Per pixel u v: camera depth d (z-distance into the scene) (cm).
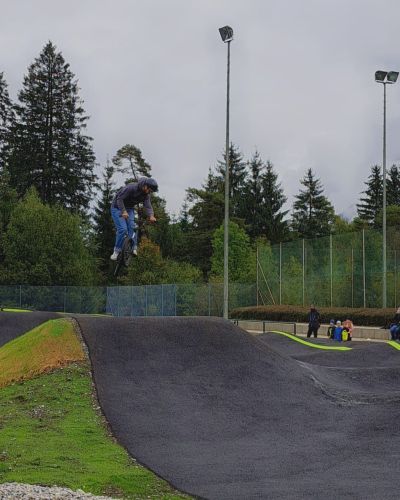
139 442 1073
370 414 1305
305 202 8006
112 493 815
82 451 997
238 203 7244
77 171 6712
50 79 6638
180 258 6675
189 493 830
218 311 4247
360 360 2052
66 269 5262
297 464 977
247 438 1128
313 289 3794
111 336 1555
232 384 1416
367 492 830
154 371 1434
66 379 1365
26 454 961
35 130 6581
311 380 1500
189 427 1173
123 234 1254
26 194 5916
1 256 5522
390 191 8319
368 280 3447
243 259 5762
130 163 6625
